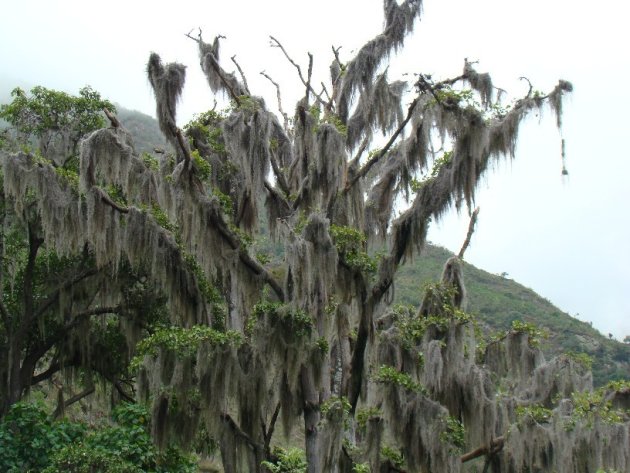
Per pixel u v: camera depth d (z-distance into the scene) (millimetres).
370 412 12531
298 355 11930
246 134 13414
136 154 14375
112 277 16359
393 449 13594
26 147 14344
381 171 14375
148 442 12117
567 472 12367
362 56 14672
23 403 13031
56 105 17422
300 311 12062
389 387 12219
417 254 13828
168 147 17812
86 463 11227
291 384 11969
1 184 16000
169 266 13492
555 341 34219
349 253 12875
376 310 13375
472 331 13375
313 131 13695
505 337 14609
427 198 13281
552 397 14086
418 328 13453
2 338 17000
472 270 42812
